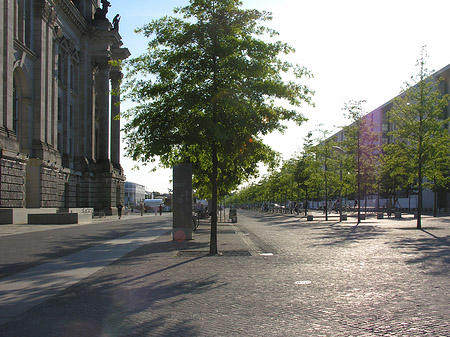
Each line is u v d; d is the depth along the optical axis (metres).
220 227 34.03
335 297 8.10
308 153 55.84
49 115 54.38
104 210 72.88
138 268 11.82
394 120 31.27
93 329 6.16
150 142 15.50
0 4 41.12
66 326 6.33
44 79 53.06
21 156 42.50
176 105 15.39
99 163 73.94
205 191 38.72
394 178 61.44
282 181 72.31
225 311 7.12
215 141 15.81
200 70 15.68
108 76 75.75
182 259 13.75
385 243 19.00
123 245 18.55
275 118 15.77
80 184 68.44
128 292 8.67
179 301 7.86
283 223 40.91
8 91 42.59
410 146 30.84
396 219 45.94
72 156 68.06
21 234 25.86
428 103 29.83
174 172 21.12
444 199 75.88
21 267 12.06
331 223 39.50
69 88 65.56
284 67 16.41
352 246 17.77
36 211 44.09
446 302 7.62
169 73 15.99
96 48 74.44
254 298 8.06
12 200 41.09
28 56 49.75
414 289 8.74
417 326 6.18
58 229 31.22
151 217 62.53
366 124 42.62
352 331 5.98
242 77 15.77
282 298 8.05
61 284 9.57
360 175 42.31
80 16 68.06
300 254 14.99
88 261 13.30
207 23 15.62
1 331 6.13
